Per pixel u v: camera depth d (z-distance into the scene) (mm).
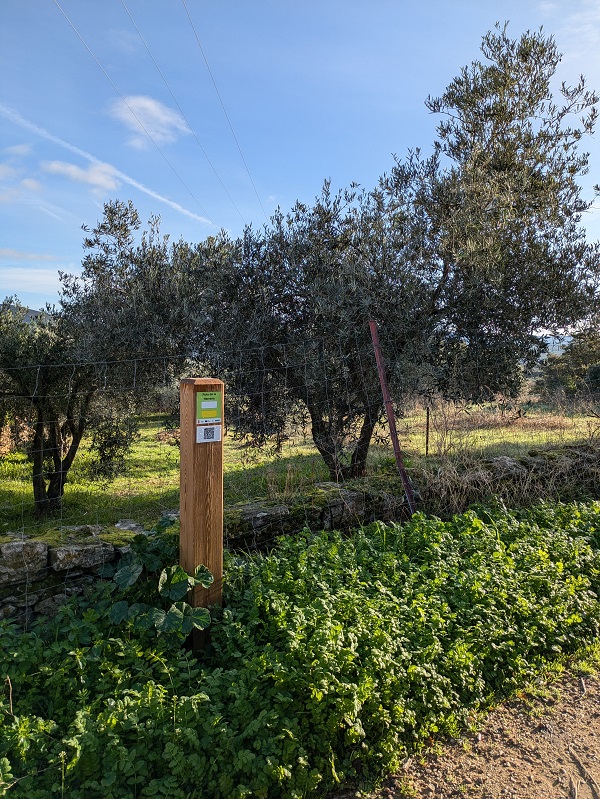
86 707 2721
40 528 6992
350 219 7230
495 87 7660
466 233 6484
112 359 7590
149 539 3932
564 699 3469
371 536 4996
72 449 8445
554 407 7816
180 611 3277
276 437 7535
